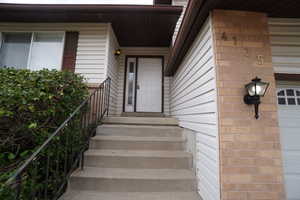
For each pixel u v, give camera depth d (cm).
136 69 563
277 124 175
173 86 496
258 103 171
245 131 173
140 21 418
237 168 167
